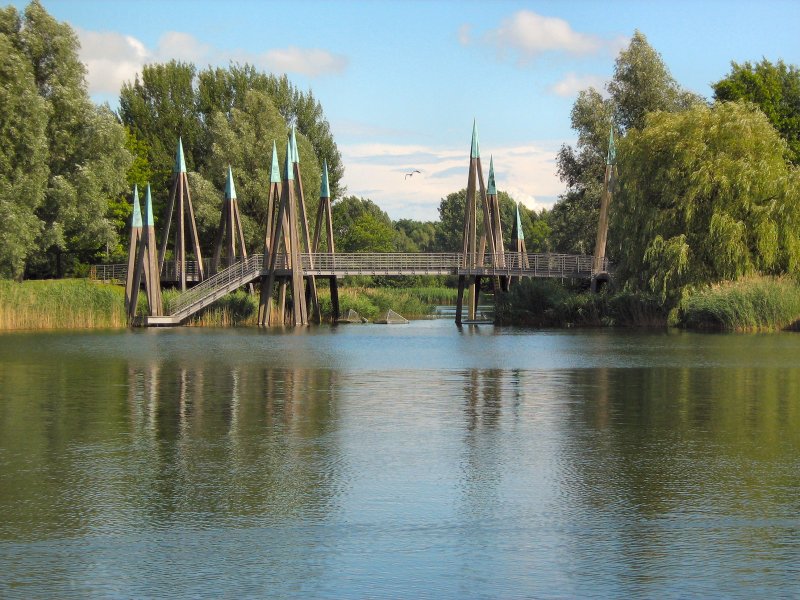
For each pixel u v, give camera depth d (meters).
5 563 10.72
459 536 11.67
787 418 20.69
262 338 52.28
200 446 17.38
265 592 9.84
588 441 17.86
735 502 13.20
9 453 16.72
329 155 101.81
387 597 9.70
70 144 69.38
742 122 55.94
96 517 12.49
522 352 40.69
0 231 62.12
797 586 9.95
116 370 32.59
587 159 84.19
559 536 11.65
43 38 69.69
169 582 10.12
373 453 16.69
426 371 32.00
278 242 67.69
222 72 97.00
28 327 60.25
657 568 10.48
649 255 56.56
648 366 33.47
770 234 53.62
